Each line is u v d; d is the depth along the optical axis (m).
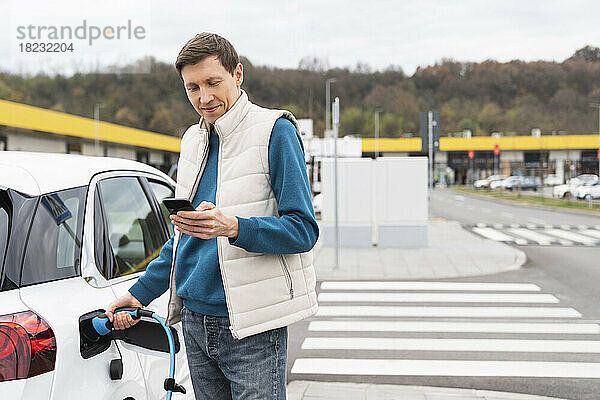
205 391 1.96
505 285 8.93
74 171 2.24
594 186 39.12
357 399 4.21
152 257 2.68
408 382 4.70
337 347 5.71
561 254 12.37
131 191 2.69
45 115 35.38
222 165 1.81
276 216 1.82
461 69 109.56
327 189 12.87
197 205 1.87
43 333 1.71
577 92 105.31
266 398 1.81
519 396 4.29
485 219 23.58
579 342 5.84
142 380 2.23
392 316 6.99
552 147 77.12
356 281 9.23
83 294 1.97
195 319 1.85
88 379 1.86
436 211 29.14
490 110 106.38
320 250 12.38
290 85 89.81
